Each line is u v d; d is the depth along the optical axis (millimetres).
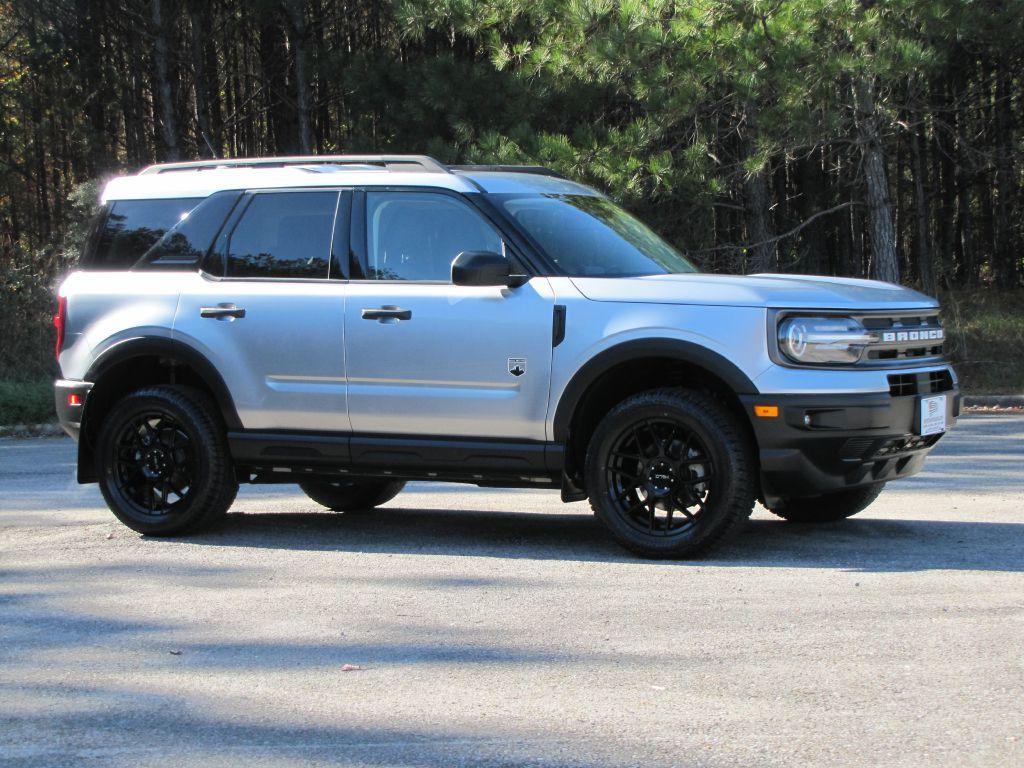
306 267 7031
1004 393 17219
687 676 4352
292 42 26250
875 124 17469
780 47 15430
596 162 16812
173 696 4305
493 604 5461
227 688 4375
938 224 32406
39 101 27656
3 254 24406
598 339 6254
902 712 3920
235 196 7312
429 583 5914
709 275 6637
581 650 4703
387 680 4414
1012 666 4363
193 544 7098
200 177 7480
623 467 6387
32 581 6203
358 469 6930
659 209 18625
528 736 3801
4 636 5152
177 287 7309
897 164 29594
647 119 16859
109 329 7422
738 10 15594
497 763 3588
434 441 6676
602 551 6590
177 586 5992
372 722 3977
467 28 18438
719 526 6086
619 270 6625
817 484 6035
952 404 6484
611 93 18844
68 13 25422
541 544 6859
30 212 29766
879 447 6055
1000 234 29641
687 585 5688
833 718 3879
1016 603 5215
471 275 6211
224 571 6316
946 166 30094
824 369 5984
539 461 6461
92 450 7590
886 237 18047
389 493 8297
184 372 7633
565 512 8078
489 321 6492
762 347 5992
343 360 6824
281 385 6996
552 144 16812
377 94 20688
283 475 7301
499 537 7125
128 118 28516
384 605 5500
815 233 26109
